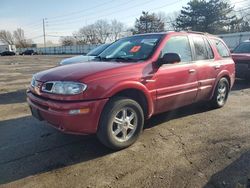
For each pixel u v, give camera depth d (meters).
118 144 4.09
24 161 3.84
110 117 3.93
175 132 4.90
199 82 5.47
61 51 75.19
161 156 3.96
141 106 4.49
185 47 5.32
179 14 57.69
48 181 3.35
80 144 4.39
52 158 3.93
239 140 4.52
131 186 3.22
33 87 4.30
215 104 6.27
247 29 51.31
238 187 3.17
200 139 4.57
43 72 4.41
